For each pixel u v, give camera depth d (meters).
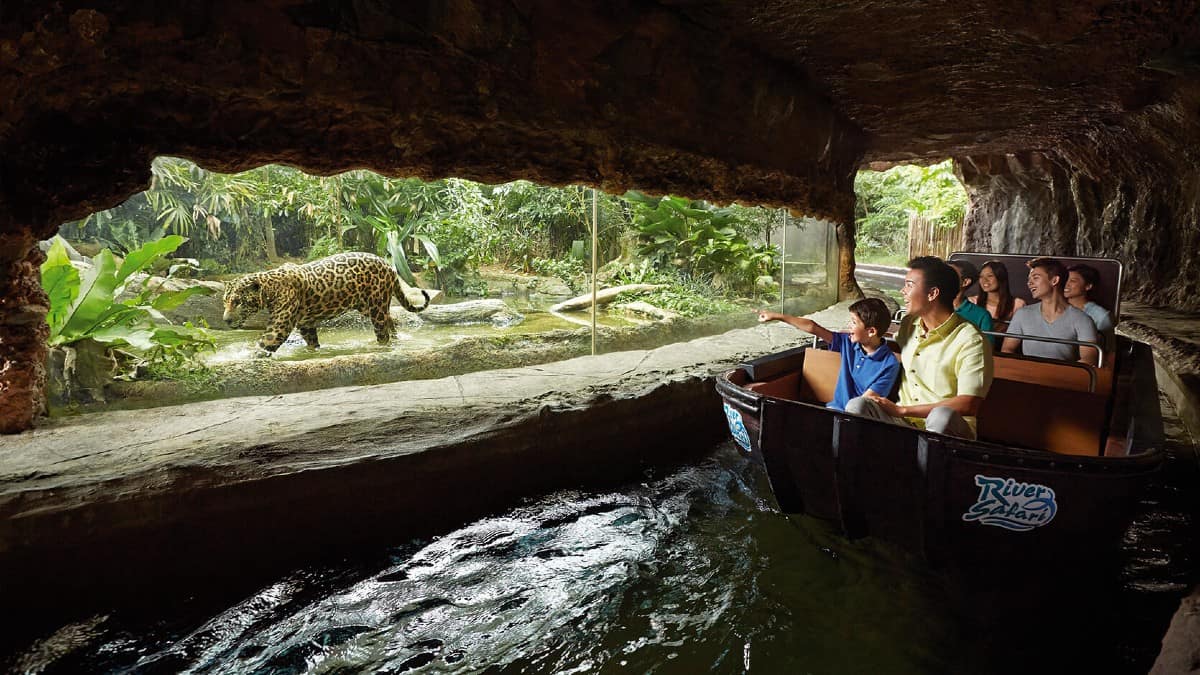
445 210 11.77
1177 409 6.87
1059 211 14.65
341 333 8.93
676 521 4.59
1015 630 3.38
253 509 3.66
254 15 3.29
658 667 3.10
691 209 12.92
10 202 3.33
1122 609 3.56
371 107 3.82
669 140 5.51
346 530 3.96
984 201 17.59
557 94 4.62
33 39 2.84
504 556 4.10
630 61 4.97
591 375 6.20
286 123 3.69
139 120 3.34
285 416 4.74
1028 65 6.45
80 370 5.41
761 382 4.65
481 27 4.07
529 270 12.92
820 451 3.77
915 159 13.70
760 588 3.77
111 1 2.93
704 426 6.05
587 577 3.88
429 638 3.30
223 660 3.10
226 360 6.55
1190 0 4.90
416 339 8.43
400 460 4.13
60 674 2.96
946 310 3.71
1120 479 3.20
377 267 8.03
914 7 4.92
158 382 5.70
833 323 9.65
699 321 10.16
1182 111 8.05
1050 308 5.05
